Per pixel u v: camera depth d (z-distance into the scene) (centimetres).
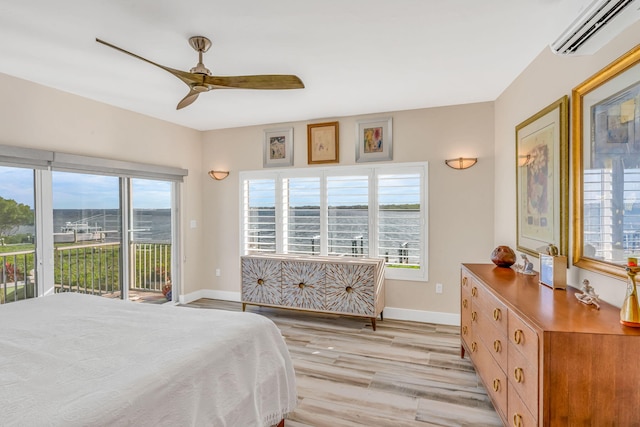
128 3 192
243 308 442
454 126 384
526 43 242
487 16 209
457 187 384
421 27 222
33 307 223
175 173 455
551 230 231
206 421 144
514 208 312
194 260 496
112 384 124
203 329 182
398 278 408
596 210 182
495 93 348
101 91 335
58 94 328
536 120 255
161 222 451
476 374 276
